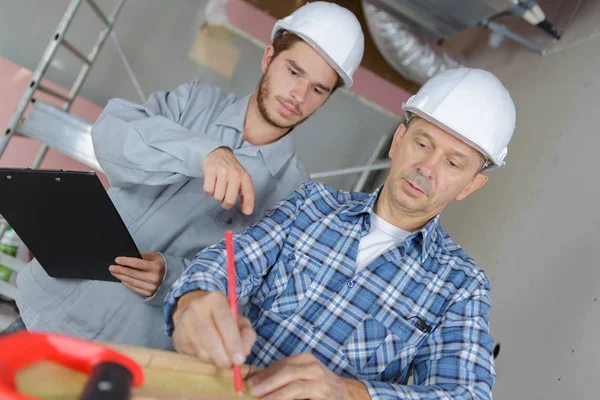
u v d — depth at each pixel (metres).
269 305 1.08
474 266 1.11
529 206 2.01
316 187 1.21
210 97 1.65
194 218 1.51
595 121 1.87
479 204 2.33
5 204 1.22
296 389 0.75
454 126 1.05
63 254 1.35
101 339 1.47
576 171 1.85
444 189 1.07
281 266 1.10
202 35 3.33
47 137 2.02
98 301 1.46
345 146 3.56
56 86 3.22
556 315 1.65
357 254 1.12
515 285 1.90
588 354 1.47
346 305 1.07
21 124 2.04
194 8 3.30
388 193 1.14
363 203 1.19
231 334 0.72
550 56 2.29
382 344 1.05
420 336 1.05
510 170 2.21
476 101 1.07
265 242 1.08
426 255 1.11
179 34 3.32
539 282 1.78
